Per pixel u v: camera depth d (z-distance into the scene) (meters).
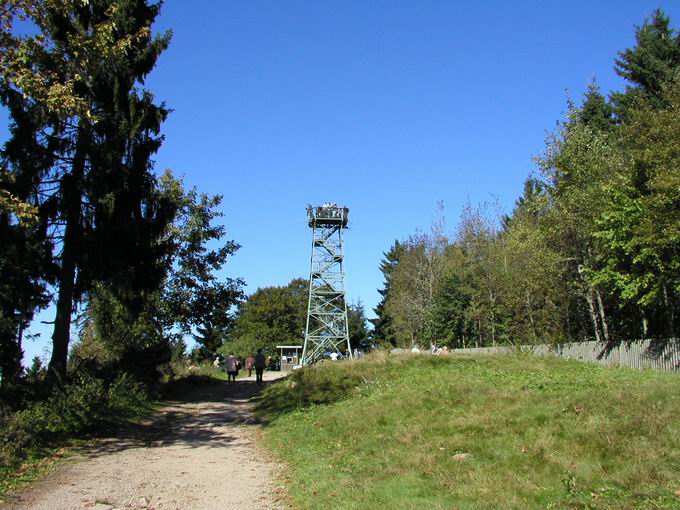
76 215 19.31
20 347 19.09
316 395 20.38
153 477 10.77
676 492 6.75
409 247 67.50
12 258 17.97
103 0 19.84
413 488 8.53
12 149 17.95
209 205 33.88
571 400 12.28
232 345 76.06
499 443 10.07
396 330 69.69
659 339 26.05
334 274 58.09
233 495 9.66
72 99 12.78
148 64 21.34
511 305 47.53
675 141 24.62
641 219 24.02
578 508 6.73
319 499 8.93
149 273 22.11
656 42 43.22
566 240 34.62
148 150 21.16
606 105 46.41
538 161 35.22
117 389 19.33
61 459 11.94
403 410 14.43
